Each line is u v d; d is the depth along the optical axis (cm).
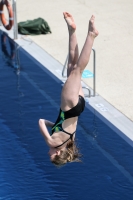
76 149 1512
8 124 2588
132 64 3177
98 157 2267
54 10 4212
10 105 2775
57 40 3616
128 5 4275
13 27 3772
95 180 2109
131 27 3800
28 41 3625
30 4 4384
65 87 1442
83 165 2208
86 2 4384
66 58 3009
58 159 1478
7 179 2139
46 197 2019
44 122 1500
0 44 3616
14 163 2253
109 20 3944
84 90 2830
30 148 2369
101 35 3656
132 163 2219
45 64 3247
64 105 1450
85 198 2006
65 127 1466
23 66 3247
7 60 3353
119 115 2592
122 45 3478
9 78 3100
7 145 2402
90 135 2444
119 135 2430
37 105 2761
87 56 1420
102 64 3181
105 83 2920
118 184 2080
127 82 2931
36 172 2180
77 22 3912
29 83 3020
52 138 1471
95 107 2670
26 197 2025
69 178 2128
